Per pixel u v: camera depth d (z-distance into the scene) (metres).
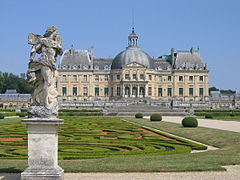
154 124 66.38
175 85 177.88
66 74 176.25
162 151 30.08
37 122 17.91
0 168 21.41
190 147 33.47
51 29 18.92
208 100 168.75
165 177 19.31
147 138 40.78
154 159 25.28
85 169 20.94
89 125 59.78
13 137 41.34
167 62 183.50
